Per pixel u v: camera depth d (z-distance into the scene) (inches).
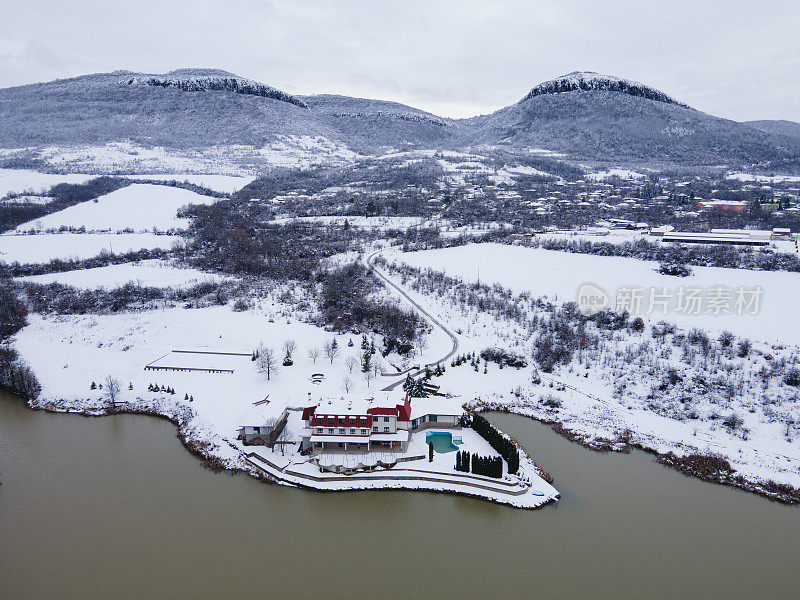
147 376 5802.2
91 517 3659.0
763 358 5487.2
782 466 4318.4
